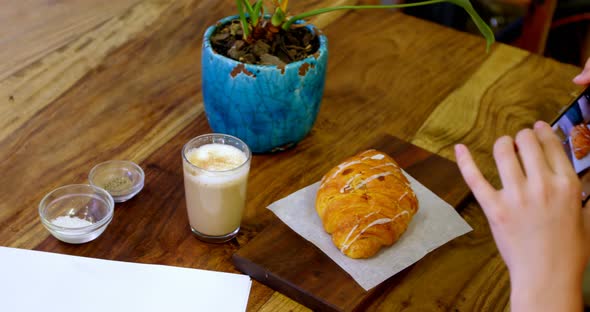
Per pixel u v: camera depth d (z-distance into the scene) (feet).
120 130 3.89
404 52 4.74
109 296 3.14
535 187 2.77
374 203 3.36
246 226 3.50
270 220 3.54
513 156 2.85
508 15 7.78
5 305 3.05
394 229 3.34
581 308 2.73
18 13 4.56
